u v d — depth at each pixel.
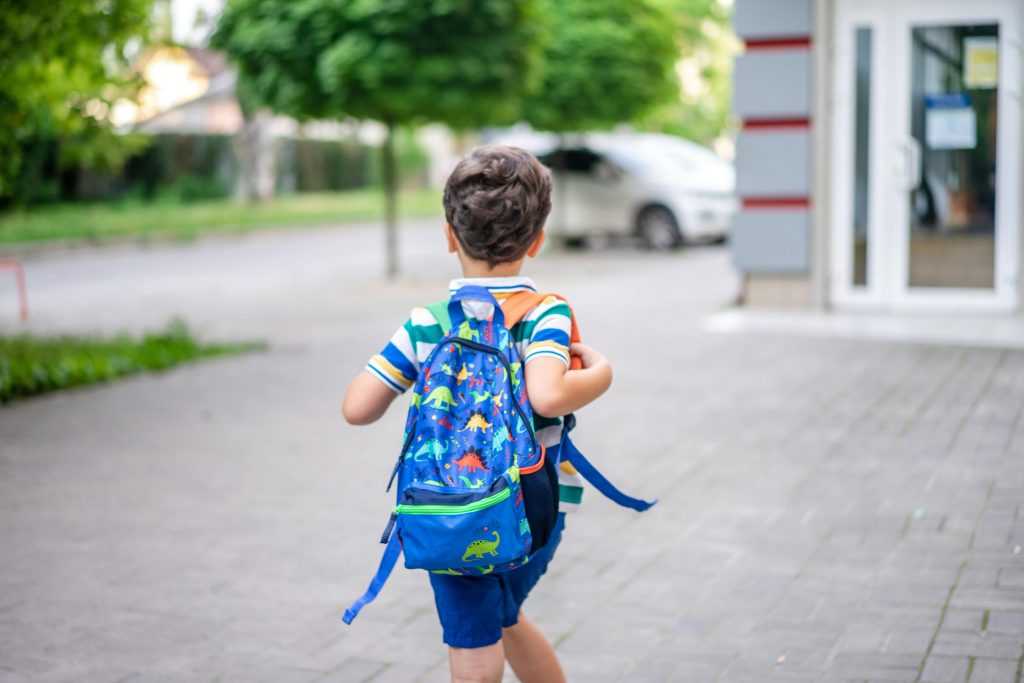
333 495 5.90
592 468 2.73
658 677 3.77
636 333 10.49
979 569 4.59
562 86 17.72
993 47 10.62
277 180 34.94
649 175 18.70
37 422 7.62
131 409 7.96
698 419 7.25
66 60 9.41
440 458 2.54
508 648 3.00
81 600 4.54
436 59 13.86
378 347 10.37
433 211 32.09
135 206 28.55
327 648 4.08
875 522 5.21
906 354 9.09
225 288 15.66
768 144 11.18
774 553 4.88
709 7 25.89
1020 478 5.77
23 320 12.70
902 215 11.03
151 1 9.77
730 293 13.09
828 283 11.32
